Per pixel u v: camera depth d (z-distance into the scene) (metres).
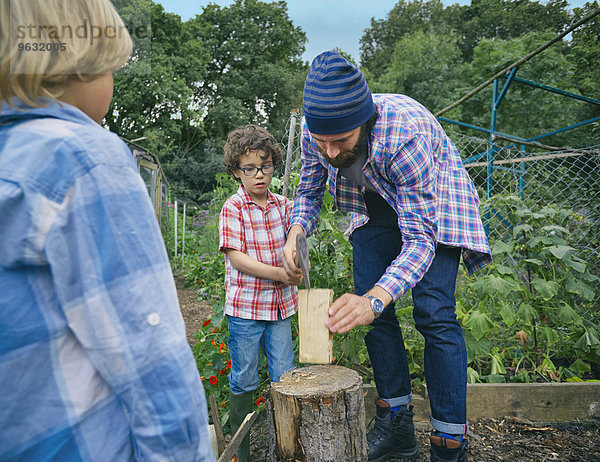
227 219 2.22
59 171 0.65
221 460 1.51
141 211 0.70
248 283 2.20
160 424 0.67
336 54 1.70
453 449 1.97
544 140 15.30
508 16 29.33
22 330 0.64
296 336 2.76
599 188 4.27
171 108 22.12
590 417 2.63
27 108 0.70
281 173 3.46
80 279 0.65
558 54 16.14
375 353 2.25
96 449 0.68
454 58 22.50
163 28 24.89
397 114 1.82
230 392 2.29
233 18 30.94
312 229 2.36
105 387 0.70
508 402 2.63
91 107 0.79
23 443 0.65
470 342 2.88
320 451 1.62
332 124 1.67
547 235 3.16
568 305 3.06
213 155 25.38
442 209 2.00
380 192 1.96
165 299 0.70
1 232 0.63
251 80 29.81
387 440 2.21
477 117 16.94
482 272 3.51
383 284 1.68
